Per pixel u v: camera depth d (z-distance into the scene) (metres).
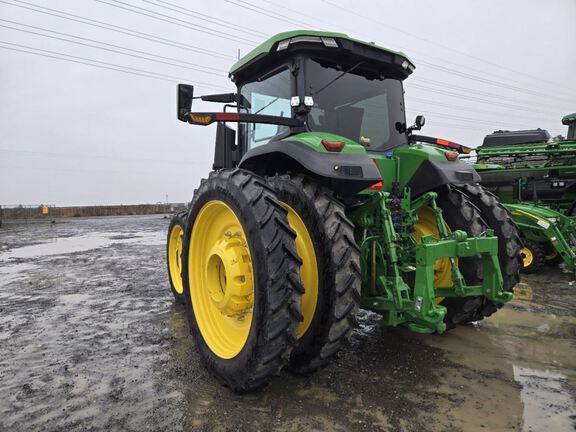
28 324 4.06
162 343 3.48
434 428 2.13
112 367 2.98
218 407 2.38
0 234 15.85
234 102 4.30
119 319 4.19
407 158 3.26
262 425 2.18
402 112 3.65
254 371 2.30
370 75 3.41
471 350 3.18
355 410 2.32
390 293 2.54
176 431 2.15
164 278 6.33
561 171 7.36
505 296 2.72
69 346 3.43
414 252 2.84
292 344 2.28
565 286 5.45
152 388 2.63
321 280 2.50
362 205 2.92
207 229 3.10
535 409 2.31
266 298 2.24
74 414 2.33
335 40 2.97
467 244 2.51
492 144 9.54
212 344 2.83
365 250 2.76
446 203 3.39
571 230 6.06
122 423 2.23
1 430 2.19
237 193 2.52
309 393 2.53
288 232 2.33
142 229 17.83
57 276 6.60
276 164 3.21
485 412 2.28
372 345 3.30
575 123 8.83
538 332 3.58
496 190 8.28
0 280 6.36
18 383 2.75
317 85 3.10
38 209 35.09
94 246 10.92
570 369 2.84
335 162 2.49
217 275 2.91
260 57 3.19
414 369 2.85
